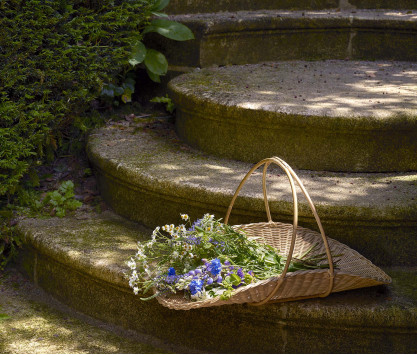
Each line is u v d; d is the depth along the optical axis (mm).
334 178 2939
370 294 2324
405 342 2236
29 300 2830
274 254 2387
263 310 2270
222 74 3938
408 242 2574
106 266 2541
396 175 2988
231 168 3092
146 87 4254
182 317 2430
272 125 3074
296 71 4098
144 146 3443
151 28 3951
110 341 2488
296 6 4969
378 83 3717
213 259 2199
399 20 4434
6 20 2922
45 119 3150
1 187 3002
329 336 2260
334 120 2939
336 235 2578
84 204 3303
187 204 2822
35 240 2869
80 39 3285
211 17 4398
